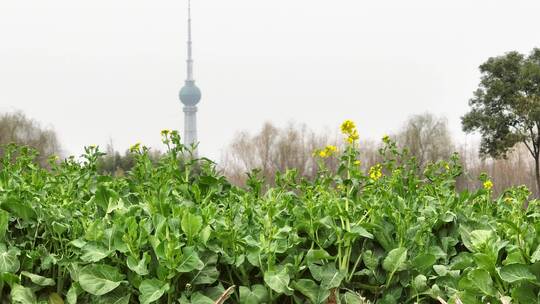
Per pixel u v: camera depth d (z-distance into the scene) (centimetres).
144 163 474
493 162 5325
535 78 4884
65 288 336
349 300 322
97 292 304
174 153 462
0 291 325
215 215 350
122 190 449
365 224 338
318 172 455
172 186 441
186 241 320
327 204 358
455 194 453
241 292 314
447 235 375
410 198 439
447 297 323
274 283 310
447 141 5331
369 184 412
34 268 339
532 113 4716
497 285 296
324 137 5322
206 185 449
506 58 5078
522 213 423
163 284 300
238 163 5372
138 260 307
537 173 4941
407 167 514
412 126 5341
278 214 350
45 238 346
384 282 336
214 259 318
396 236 349
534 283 281
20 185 388
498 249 304
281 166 5459
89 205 371
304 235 350
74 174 464
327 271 326
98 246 319
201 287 320
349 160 419
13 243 341
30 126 4675
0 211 333
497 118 4962
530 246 300
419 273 334
